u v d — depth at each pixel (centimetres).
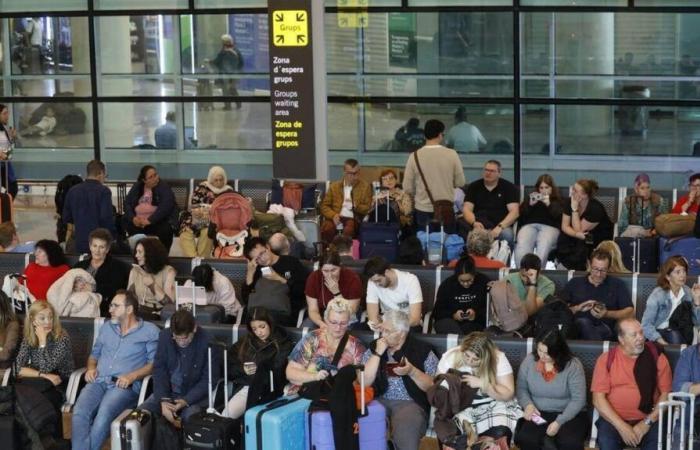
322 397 842
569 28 1511
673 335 935
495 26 1523
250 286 1052
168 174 1664
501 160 1552
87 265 1086
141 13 1625
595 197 1317
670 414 776
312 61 1284
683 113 1511
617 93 1520
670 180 1527
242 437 863
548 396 845
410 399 864
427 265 1091
